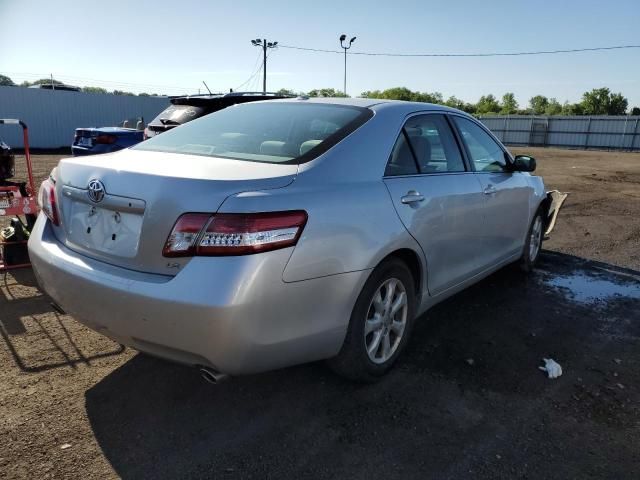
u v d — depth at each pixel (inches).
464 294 185.6
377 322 118.2
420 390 120.8
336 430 105.3
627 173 718.5
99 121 992.2
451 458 98.0
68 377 121.6
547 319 165.2
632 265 232.7
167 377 123.0
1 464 92.5
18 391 115.0
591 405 117.0
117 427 104.3
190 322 88.2
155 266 93.3
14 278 184.2
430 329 154.8
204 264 88.5
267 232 90.8
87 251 104.7
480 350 141.9
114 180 99.3
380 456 98.0
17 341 137.9
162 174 95.7
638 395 122.0
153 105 1054.4
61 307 110.7
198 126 138.9
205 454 97.3
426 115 143.9
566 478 93.7
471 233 150.7
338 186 107.6
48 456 95.2
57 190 114.1
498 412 113.1
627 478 94.0
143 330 93.1
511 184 175.3
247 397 116.1
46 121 935.7
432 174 136.3
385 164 121.6
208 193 90.6
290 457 97.1
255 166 103.9
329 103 137.5
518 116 1822.1
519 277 207.2
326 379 124.2
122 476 91.0
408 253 125.5
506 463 97.0
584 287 197.8
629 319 167.6
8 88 890.7
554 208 236.7
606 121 1667.1
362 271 107.4
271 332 93.7
